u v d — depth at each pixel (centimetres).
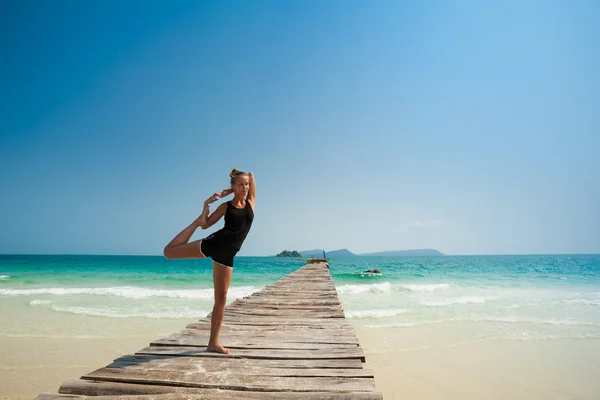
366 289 1780
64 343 771
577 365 661
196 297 1471
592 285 2088
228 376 313
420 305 1288
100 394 274
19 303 1280
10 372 608
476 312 1149
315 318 590
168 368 330
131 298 1434
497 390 553
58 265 4297
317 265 2600
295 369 336
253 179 371
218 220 361
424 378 596
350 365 348
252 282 2292
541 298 1499
